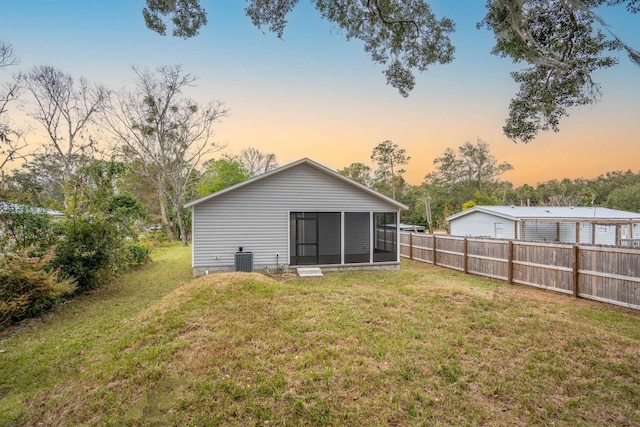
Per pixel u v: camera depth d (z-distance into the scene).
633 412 2.95
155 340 4.57
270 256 11.19
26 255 6.10
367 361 3.88
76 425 2.86
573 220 15.61
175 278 10.25
